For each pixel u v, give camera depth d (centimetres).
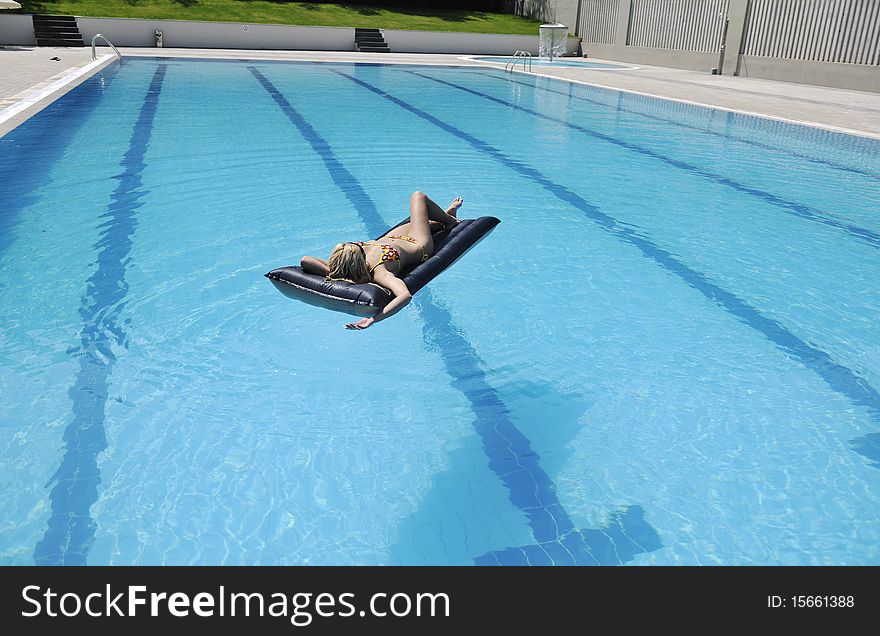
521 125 1127
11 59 1717
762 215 676
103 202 642
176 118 1059
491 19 3053
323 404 348
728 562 257
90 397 344
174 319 427
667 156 924
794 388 374
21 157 786
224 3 2655
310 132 1004
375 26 2702
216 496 283
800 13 1725
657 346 418
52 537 258
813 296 493
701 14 2081
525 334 430
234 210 636
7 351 382
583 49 2769
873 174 840
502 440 326
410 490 291
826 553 261
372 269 401
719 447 323
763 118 1200
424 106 1290
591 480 300
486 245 578
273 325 427
